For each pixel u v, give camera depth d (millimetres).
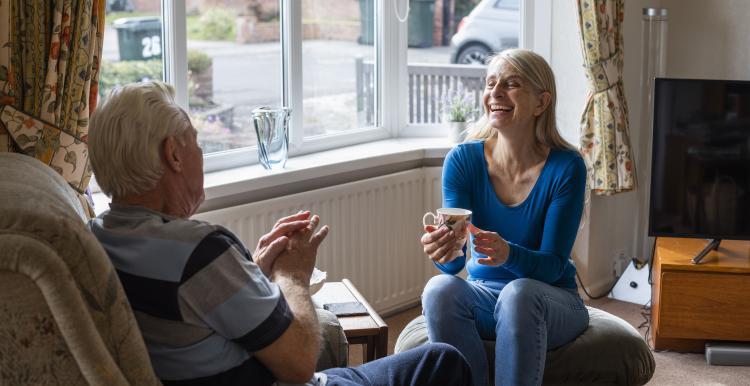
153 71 3193
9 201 1382
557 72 4125
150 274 1505
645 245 4137
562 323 2439
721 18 4332
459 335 2402
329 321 2281
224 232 1577
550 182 2555
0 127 2242
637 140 4352
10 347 1336
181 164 1610
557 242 2516
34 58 2264
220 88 3475
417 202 3900
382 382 1970
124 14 3070
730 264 3334
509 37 4203
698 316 3369
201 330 1521
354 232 3631
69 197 1729
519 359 2295
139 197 1606
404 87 4180
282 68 3678
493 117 2562
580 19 3816
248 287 1524
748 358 3348
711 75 4406
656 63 3984
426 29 4172
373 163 3721
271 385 1622
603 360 2471
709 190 3430
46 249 1315
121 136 1547
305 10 3756
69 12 2277
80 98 2346
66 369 1364
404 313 3902
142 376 1422
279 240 1765
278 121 3369
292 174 3398
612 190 3936
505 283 2588
